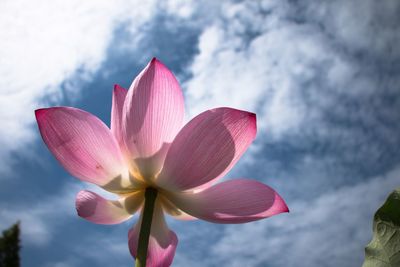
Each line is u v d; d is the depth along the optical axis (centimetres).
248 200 34
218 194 34
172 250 39
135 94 34
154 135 34
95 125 34
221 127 33
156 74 34
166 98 34
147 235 31
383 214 24
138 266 29
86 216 36
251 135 34
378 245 23
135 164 34
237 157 34
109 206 36
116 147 35
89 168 34
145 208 33
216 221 35
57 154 34
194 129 33
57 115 33
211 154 33
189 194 34
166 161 33
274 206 34
